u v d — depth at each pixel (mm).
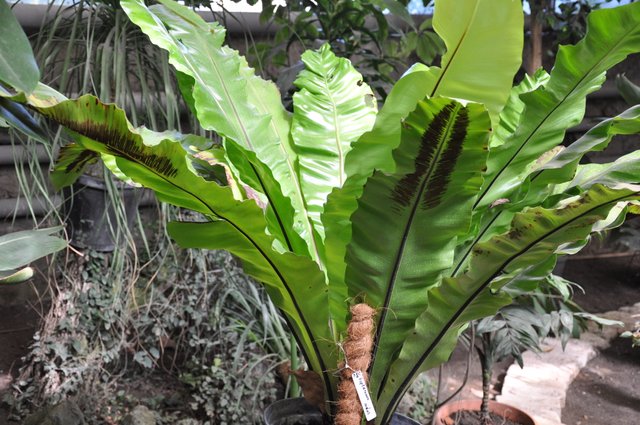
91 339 2469
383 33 3018
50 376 2391
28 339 2967
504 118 1794
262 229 1250
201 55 1577
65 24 2555
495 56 1306
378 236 1372
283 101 2705
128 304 2434
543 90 1471
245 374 2428
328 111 1852
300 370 1549
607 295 4188
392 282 1435
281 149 1784
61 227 1530
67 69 2301
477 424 2332
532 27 3488
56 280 2568
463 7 1225
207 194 1168
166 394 2520
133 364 2664
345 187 1428
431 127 1138
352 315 1410
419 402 2557
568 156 1478
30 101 983
